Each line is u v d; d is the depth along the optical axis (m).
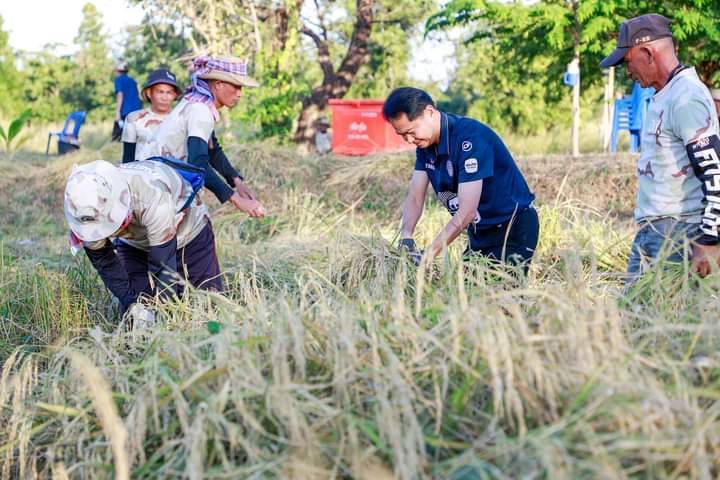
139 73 28.30
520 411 2.14
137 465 2.44
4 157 11.72
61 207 9.73
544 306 2.68
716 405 2.17
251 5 15.05
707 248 3.46
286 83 14.88
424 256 3.09
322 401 2.35
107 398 2.33
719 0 13.19
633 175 8.59
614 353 2.33
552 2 14.04
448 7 14.20
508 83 24.09
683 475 2.07
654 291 3.12
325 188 9.25
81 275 4.79
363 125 14.12
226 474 2.19
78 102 34.38
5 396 2.97
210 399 2.37
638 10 13.37
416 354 2.50
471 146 3.70
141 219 3.66
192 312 3.54
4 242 6.93
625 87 17.77
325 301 3.00
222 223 7.45
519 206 3.95
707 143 3.45
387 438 2.20
